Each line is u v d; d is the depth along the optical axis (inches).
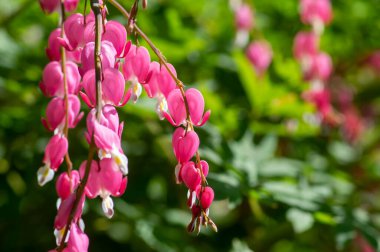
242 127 54.3
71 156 53.8
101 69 29.3
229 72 64.3
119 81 29.5
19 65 53.6
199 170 30.4
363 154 83.0
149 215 54.2
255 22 68.5
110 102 29.6
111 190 29.5
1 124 55.2
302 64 57.8
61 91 30.0
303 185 52.5
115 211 51.4
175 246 52.4
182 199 60.3
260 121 61.4
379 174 75.7
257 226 61.1
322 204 49.9
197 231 30.2
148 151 59.3
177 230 55.1
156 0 62.2
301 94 58.1
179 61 58.2
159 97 31.2
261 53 59.2
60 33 30.5
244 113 59.9
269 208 56.3
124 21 50.9
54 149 29.6
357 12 74.0
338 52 77.7
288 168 53.9
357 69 82.4
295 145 67.0
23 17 58.2
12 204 51.9
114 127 29.1
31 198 53.7
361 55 77.5
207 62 61.1
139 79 30.7
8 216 51.6
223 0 69.8
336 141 76.9
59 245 29.4
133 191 55.6
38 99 53.3
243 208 61.1
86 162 30.0
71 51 30.3
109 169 29.4
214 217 65.2
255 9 73.5
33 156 52.8
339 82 78.0
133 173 57.9
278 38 72.8
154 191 60.6
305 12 57.3
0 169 56.1
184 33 57.8
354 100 83.5
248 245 60.6
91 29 30.2
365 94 83.7
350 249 62.9
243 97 63.3
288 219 52.2
